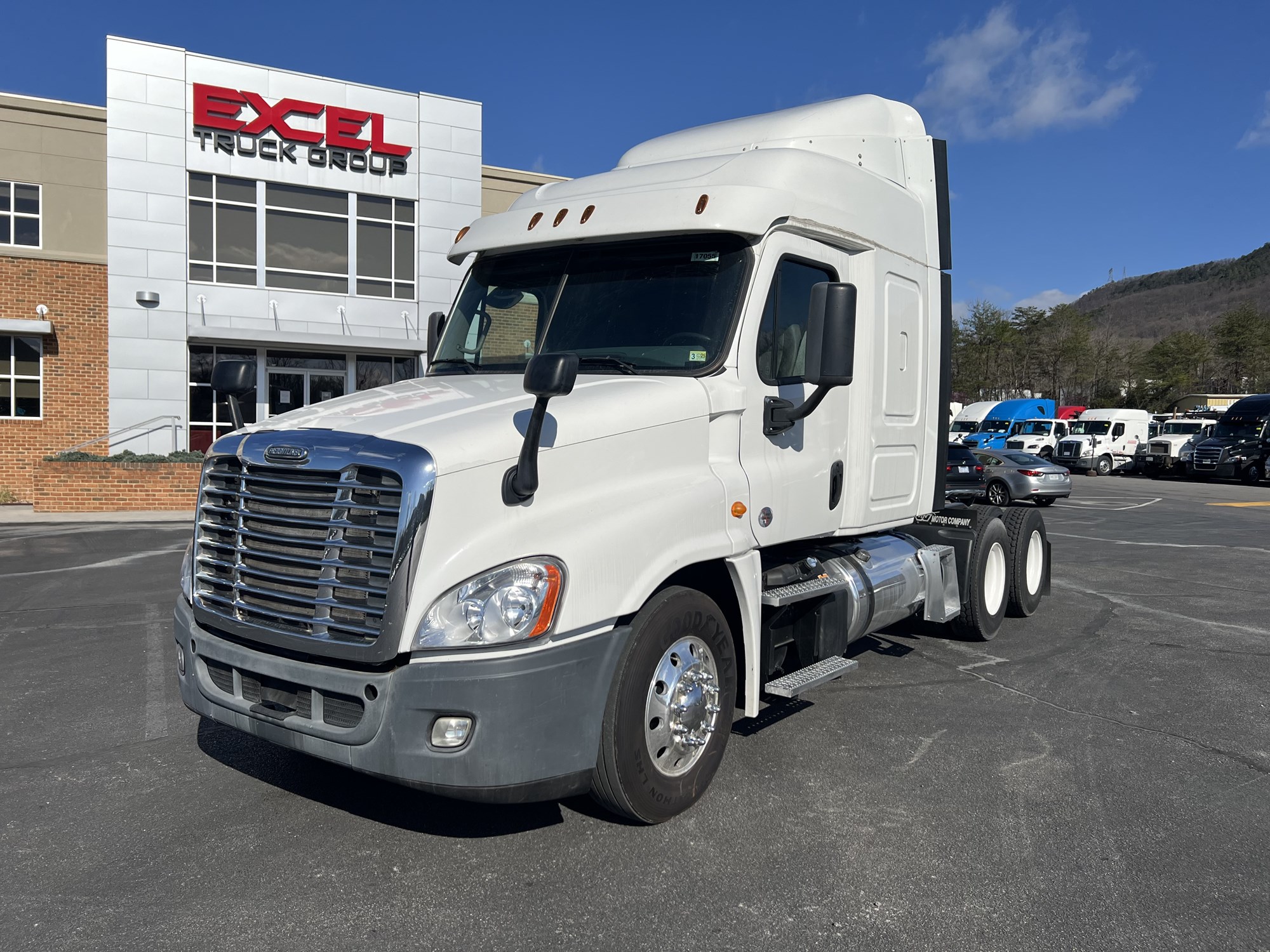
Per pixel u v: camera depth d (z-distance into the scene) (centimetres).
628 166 590
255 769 462
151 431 1992
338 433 354
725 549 412
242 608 367
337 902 335
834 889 347
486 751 325
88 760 475
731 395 422
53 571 1070
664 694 390
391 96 2175
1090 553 1303
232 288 2041
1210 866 370
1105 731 531
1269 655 708
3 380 1912
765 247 445
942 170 637
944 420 645
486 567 334
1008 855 377
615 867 362
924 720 545
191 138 1989
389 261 2209
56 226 1931
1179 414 4688
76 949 304
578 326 460
